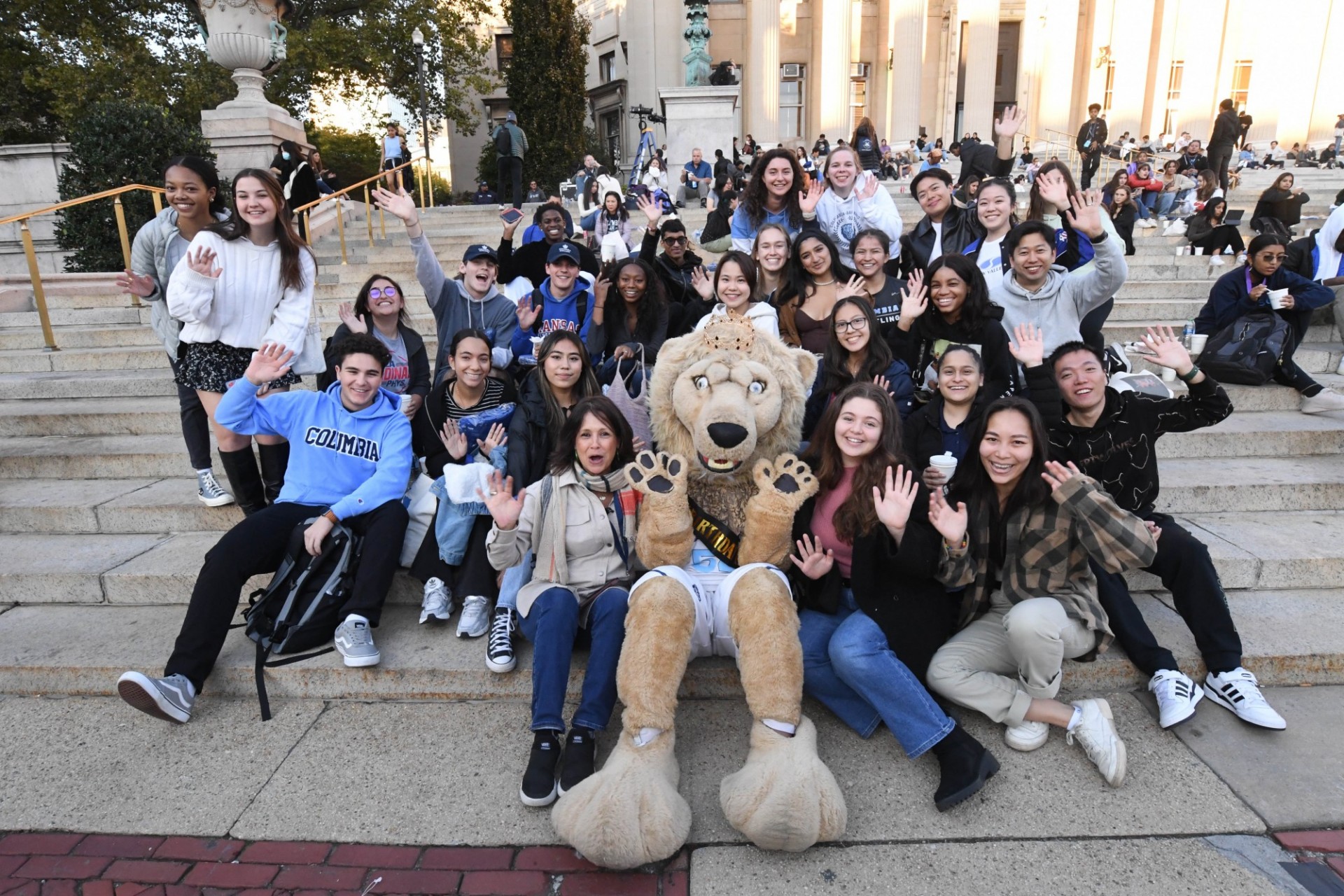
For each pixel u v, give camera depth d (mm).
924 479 3098
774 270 4289
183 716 2953
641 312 4430
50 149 9758
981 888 2258
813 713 3100
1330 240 6156
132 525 4195
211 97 17938
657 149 17609
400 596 3756
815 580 3053
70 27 20016
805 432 3641
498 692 3178
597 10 27578
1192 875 2279
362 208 12805
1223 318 5312
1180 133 27828
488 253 4684
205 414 4090
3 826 2541
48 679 3232
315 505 3412
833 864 2354
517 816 2566
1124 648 3109
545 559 3021
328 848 2441
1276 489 4133
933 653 2914
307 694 3215
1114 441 3250
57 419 5051
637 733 2469
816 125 27688
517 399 3809
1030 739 2801
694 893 2266
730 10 26547
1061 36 26688
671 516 2842
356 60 21266
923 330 3891
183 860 2404
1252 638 3223
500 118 29141
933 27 29000
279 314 3605
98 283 7547
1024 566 2926
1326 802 2537
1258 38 29516
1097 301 3918
